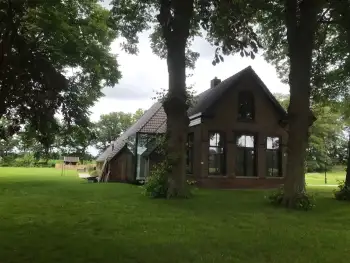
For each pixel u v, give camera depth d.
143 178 29.14
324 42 24.81
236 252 7.78
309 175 53.88
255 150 26.88
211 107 25.89
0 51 6.18
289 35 17.27
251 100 27.28
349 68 22.66
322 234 10.06
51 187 23.38
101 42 27.31
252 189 25.45
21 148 40.50
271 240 9.05
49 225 10.38
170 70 18.58
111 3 21.94
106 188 22.75
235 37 13.73
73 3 25.70
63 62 18.17
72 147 23.34
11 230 9.60
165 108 18.69
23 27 6.84
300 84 16.69
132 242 8.49
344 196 19.03
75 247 7.82
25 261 6.70
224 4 13.45
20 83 6.40
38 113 6.76
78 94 7.45
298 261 7.19
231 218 12.42
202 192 21.58
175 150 18.31
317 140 54.03
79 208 14.08
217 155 26.14
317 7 16.70
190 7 18.09
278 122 27.31
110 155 40.09
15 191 20.52
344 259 7.44
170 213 13.23
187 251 7.77
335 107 28.34
